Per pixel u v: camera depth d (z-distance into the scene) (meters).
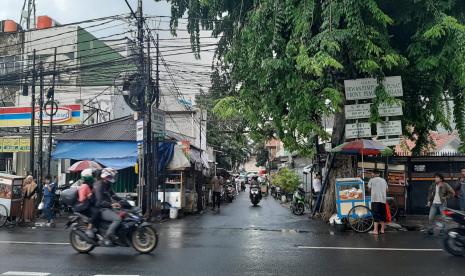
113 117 28.14
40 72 20.61
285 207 26.73
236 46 15.55
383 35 13.78
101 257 9.17
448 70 13.77
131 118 21.67
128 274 7.59
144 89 17.17
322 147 19.86
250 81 15.25
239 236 12.68
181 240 11.81
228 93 17.05
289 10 13.88
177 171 19.77
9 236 12.57
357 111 14.88
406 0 13.95
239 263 8.56
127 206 10.01
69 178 23.69
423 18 13.81
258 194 28.95
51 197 15.94
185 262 8.66
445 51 13.24
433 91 15.30
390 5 14.31
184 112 31.78
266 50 14.04
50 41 29.30
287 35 14.74
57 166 25.14
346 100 15.06
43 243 11.12
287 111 15.52
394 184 18.20
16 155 26.91
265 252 9.85
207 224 16.03
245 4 16.41
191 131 31.62
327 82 13.77
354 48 13.27
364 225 13.59
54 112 23.42
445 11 14.05
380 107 14.87
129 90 17.16
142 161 16.98
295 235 12.93
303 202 20.72
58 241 11.48
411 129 19.12
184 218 18.66
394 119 15.48
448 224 9.73
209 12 17.03
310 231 13.89
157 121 17.80
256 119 15.49
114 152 19.84
